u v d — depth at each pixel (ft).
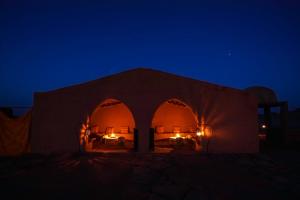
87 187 27.17
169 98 50.11
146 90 50.37
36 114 49.67
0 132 49.29
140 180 29.78
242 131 49.90
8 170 34.71
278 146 62.08
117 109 64.39
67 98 50.01
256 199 24.23
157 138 63.52
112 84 50.42
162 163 39.70
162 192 25.35
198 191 25.89
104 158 43.80
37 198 23.72
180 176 31.94
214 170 35.70
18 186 27.32
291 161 42.91
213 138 49.57
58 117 49.60
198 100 50.08
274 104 65.26
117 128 64.08
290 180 31.27
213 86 50.34
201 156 45.91
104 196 24.39
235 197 24.59
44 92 50.03
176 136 63.46
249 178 31.83
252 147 49.73
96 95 50.11
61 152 48.39
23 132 49.29
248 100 50.31
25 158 43.52
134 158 43.88
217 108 50.06
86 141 50.03
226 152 49.42
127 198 23.88
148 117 49.96
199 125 49.75
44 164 38.75
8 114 50.72
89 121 49.73
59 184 28.25
